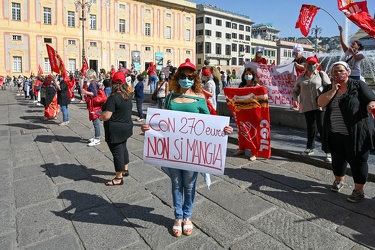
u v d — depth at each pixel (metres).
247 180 4.43
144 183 4.45
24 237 3.07
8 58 39.91
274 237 2.96
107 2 47.19
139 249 2.84
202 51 68.06
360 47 5.70
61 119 10.89
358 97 3.45
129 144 6.85
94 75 8.09
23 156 6.00
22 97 23.44
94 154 6.09
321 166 4.91
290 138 6.60
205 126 2.95
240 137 5.54
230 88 5.35
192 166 2.98
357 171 3.54
